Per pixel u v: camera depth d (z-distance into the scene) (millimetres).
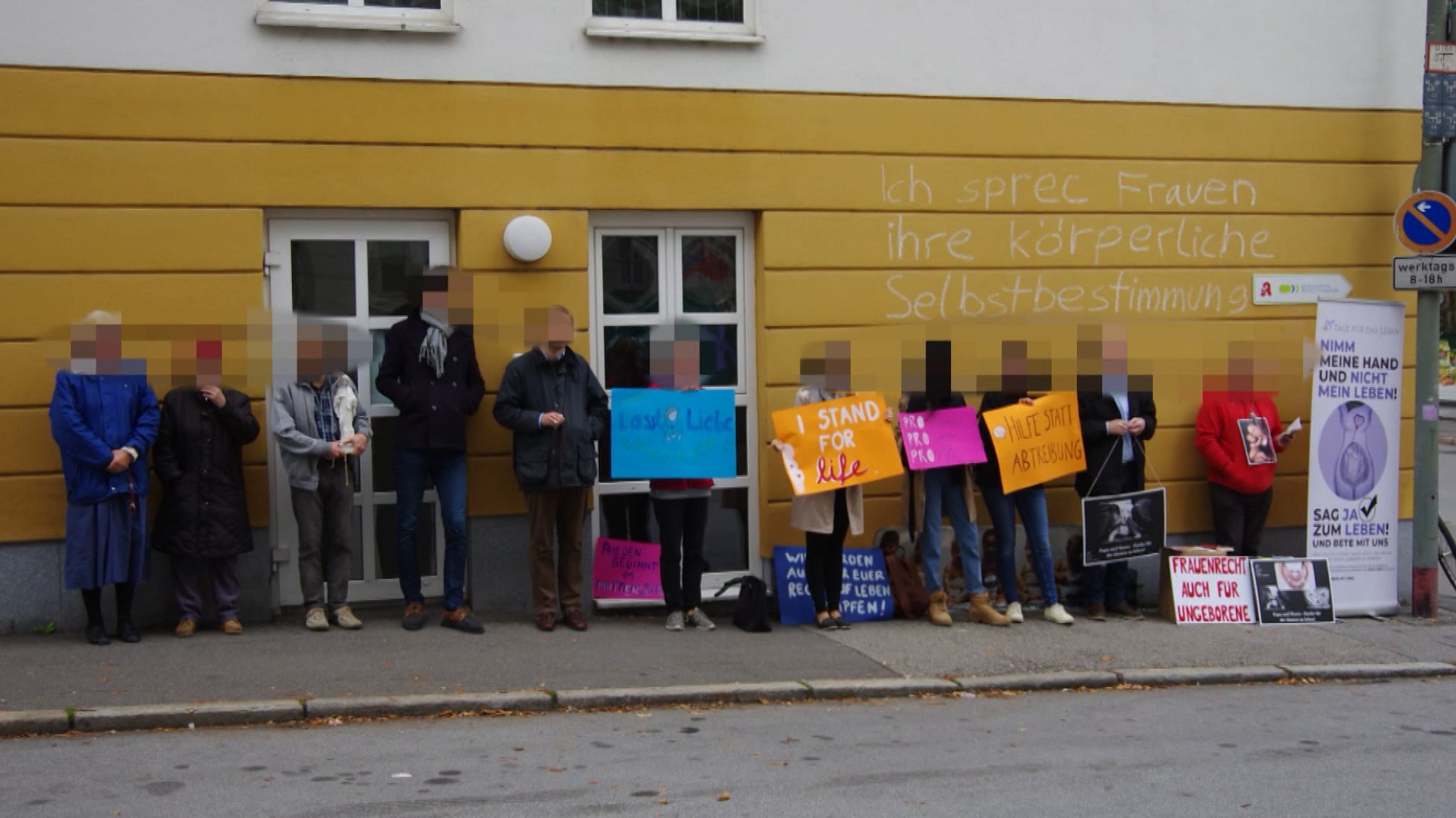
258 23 7922
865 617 8914
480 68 8328
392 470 8570
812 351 8945
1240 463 9469
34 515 7695
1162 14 9672
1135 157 9641
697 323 8969
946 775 5660
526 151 8430
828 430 8336
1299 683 7836
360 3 8195
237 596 7926
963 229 9266
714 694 6930
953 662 7750
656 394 8211
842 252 9016
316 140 8070
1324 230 10078
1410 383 10312
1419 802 5402
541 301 8484
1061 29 9453
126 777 5375
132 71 7758
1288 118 9969
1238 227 9875
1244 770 5855
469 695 6625
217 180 7910
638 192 8633
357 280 8352
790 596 8750
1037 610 9383
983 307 9312
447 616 8070
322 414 7926
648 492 8922
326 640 7688
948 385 8641
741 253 9031
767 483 8930
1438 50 9398
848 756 5941
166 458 7570
